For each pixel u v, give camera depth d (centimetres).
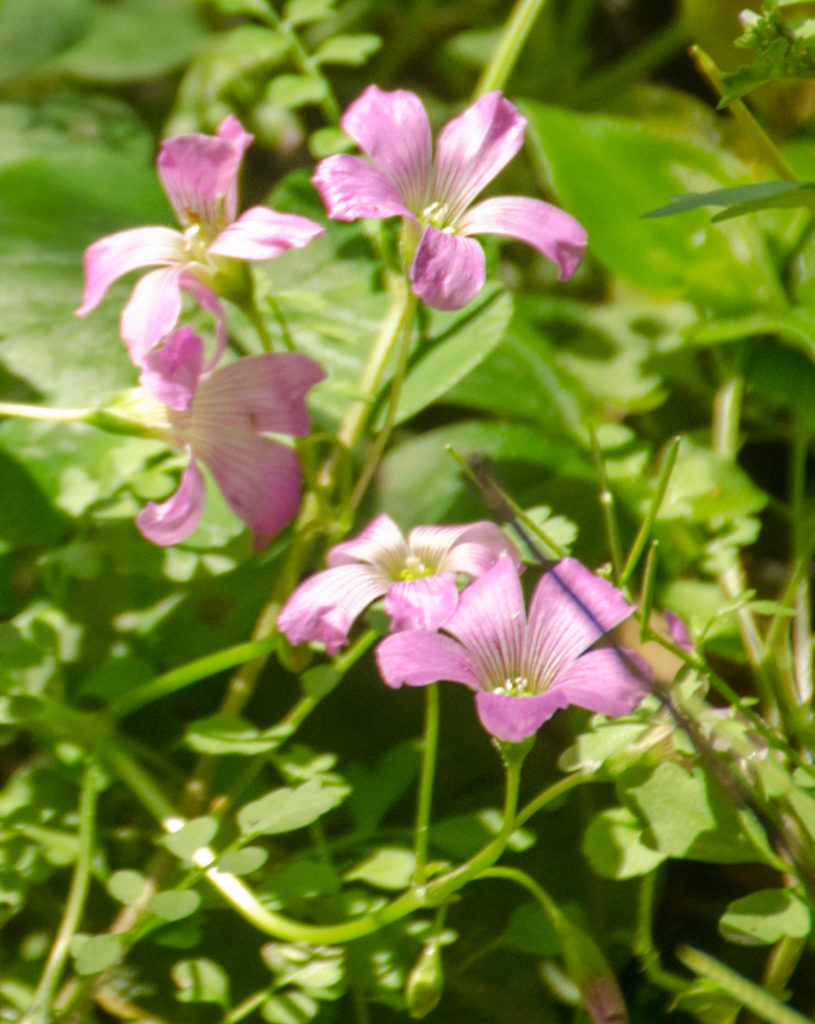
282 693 22
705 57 21
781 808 19
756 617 22
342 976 19
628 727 19
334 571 19
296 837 21
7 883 19
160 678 20
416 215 20
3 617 22
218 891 19
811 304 23
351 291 23
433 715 19
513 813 18
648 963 19
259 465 19
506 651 18
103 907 21
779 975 19
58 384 23
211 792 21
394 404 21
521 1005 20
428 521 22
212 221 20
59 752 20
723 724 19
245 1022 20
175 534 19
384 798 20
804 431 23
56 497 21
